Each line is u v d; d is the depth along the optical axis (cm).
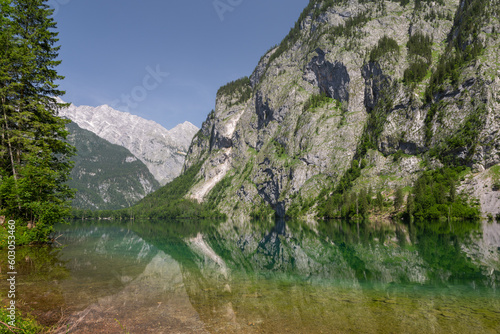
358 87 19962
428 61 18800
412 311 1377
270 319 1248
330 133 19362
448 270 2491
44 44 3512
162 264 2700
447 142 13950
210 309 1370
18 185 2992
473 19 18612
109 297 1494
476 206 10725
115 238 5506
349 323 1211
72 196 3609
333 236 6203
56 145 3416
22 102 3169
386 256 3353
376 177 15312
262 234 7644
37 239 3170
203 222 17550
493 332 1119
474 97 14038
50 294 1481
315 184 17862
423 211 10850
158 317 1239
